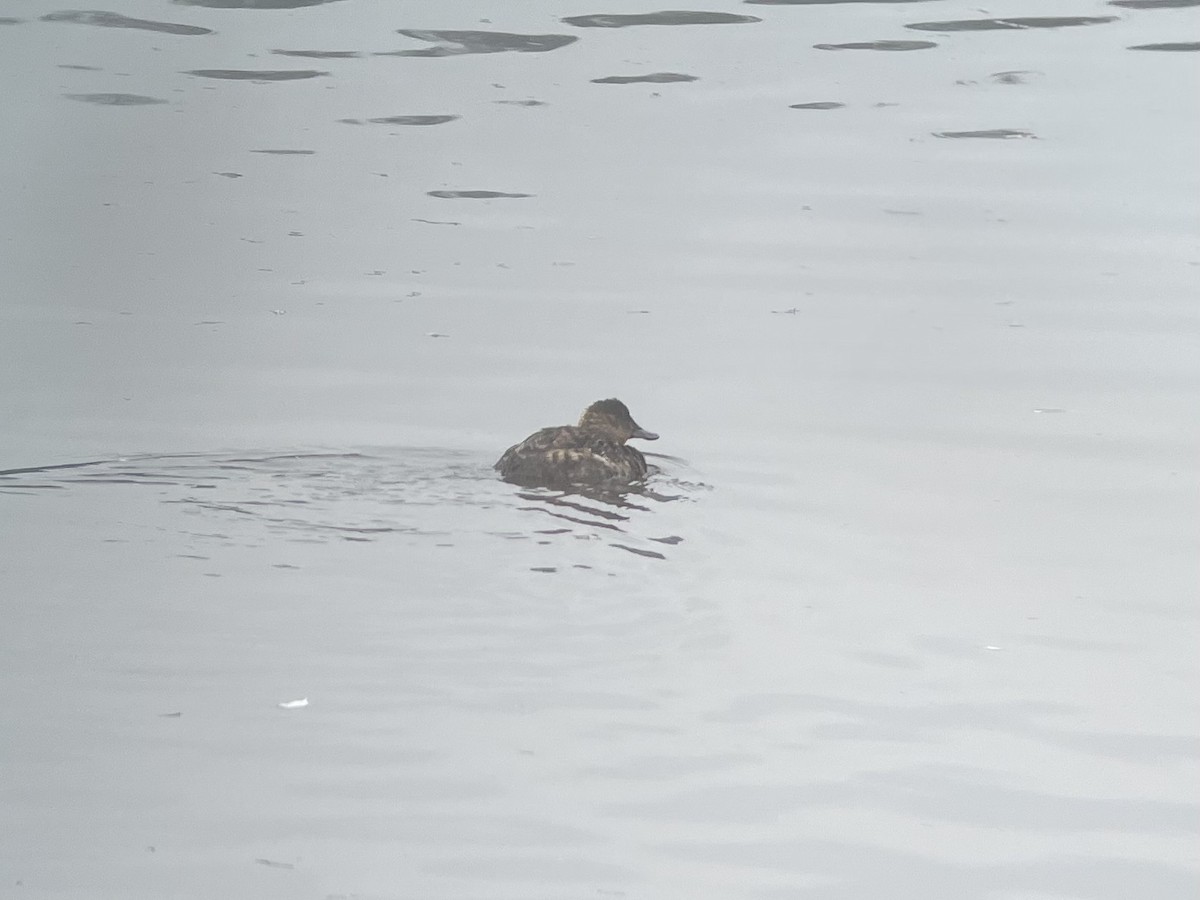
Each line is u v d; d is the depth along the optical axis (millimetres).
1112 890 10625
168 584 14359
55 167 28578
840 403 20281
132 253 25359
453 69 32812
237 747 11727
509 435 19000
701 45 34000
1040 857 10953
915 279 24453
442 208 27312
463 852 10648
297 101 31312
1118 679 13398
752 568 15297
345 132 30172
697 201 27531
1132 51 33031
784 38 34250
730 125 30391
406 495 16797
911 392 20703
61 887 10188
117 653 13039
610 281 24469
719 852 10781
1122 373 21234
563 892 10281
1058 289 23984
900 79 32031
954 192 27688
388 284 24281
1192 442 19047
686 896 10289
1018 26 34688
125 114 30641
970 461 18516
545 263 25141
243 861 10484
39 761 11477
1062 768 12039
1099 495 17516
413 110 31125
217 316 23000
